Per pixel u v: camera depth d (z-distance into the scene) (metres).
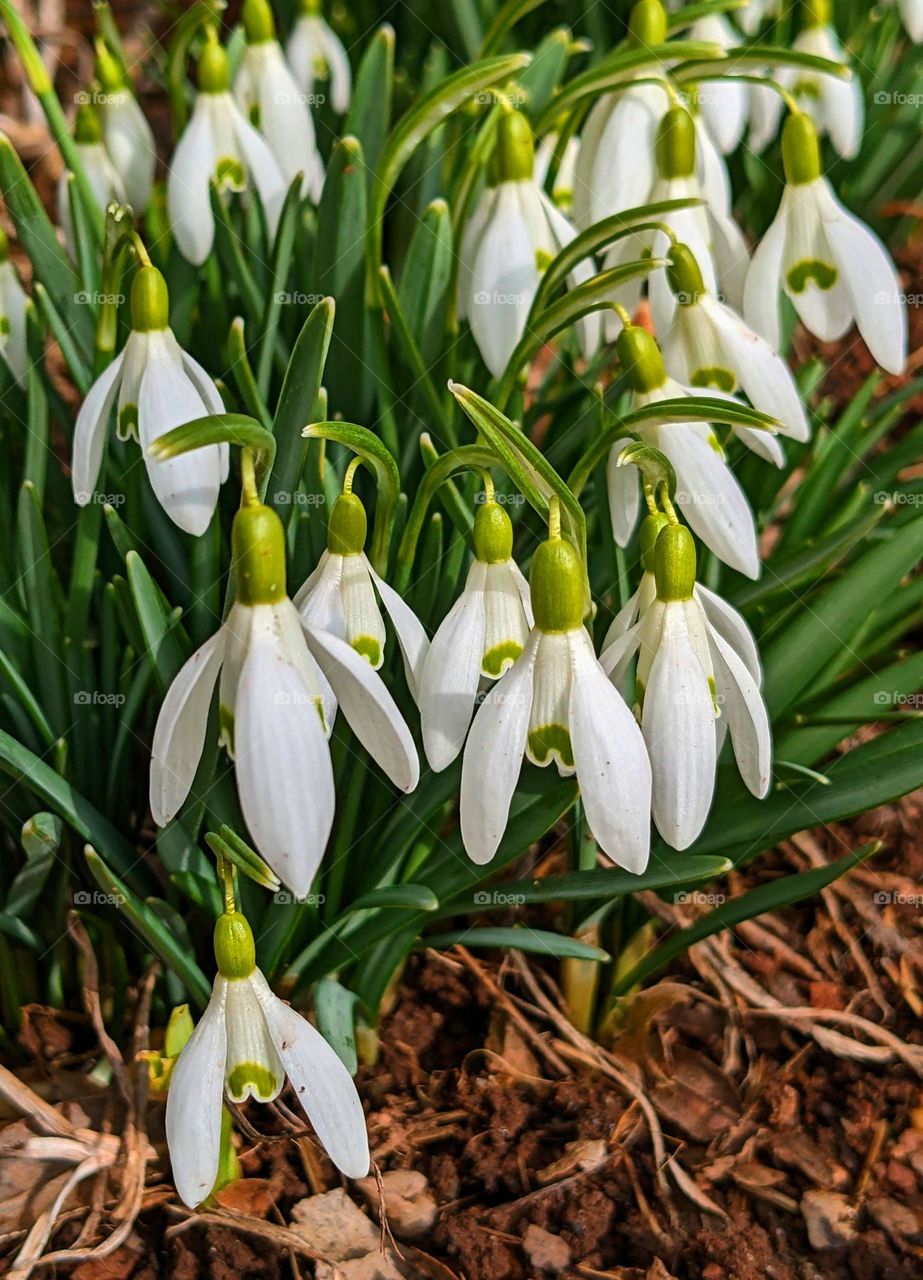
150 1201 0.28
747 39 0.37
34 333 0.30
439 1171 0.29
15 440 0.32
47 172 0.49
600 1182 0.29
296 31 0.37
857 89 0.35
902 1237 0.28
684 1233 0.29
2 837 0.30
